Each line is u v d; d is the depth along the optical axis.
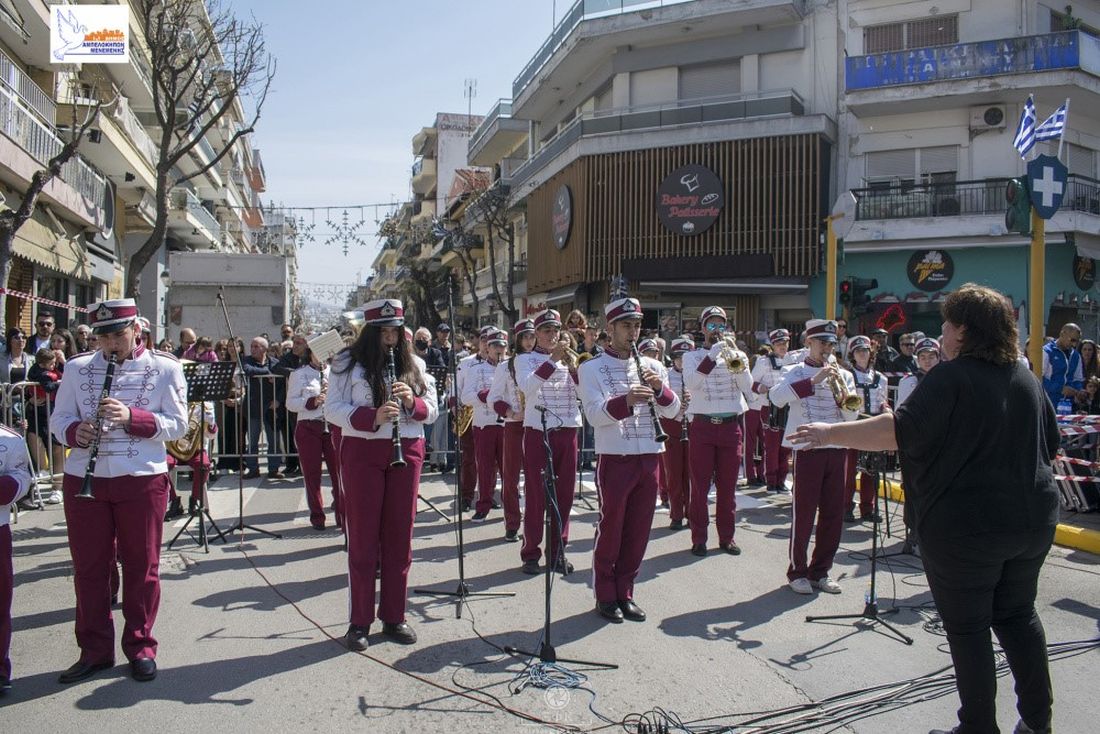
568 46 25.11
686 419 7.96
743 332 22.83
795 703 4.41
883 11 22.09
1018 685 3.77
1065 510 9.05
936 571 3.72
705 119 23.20
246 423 11.59
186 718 4.16
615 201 23.64
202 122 34.47
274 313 18.16
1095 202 21.47
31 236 17.67
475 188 37.72
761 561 7.31
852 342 8.98
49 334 12.00
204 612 5.75
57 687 4.52
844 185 22.50
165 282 31.67
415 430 5.36
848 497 8.99
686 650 5.14
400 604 5.27
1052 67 19.91
